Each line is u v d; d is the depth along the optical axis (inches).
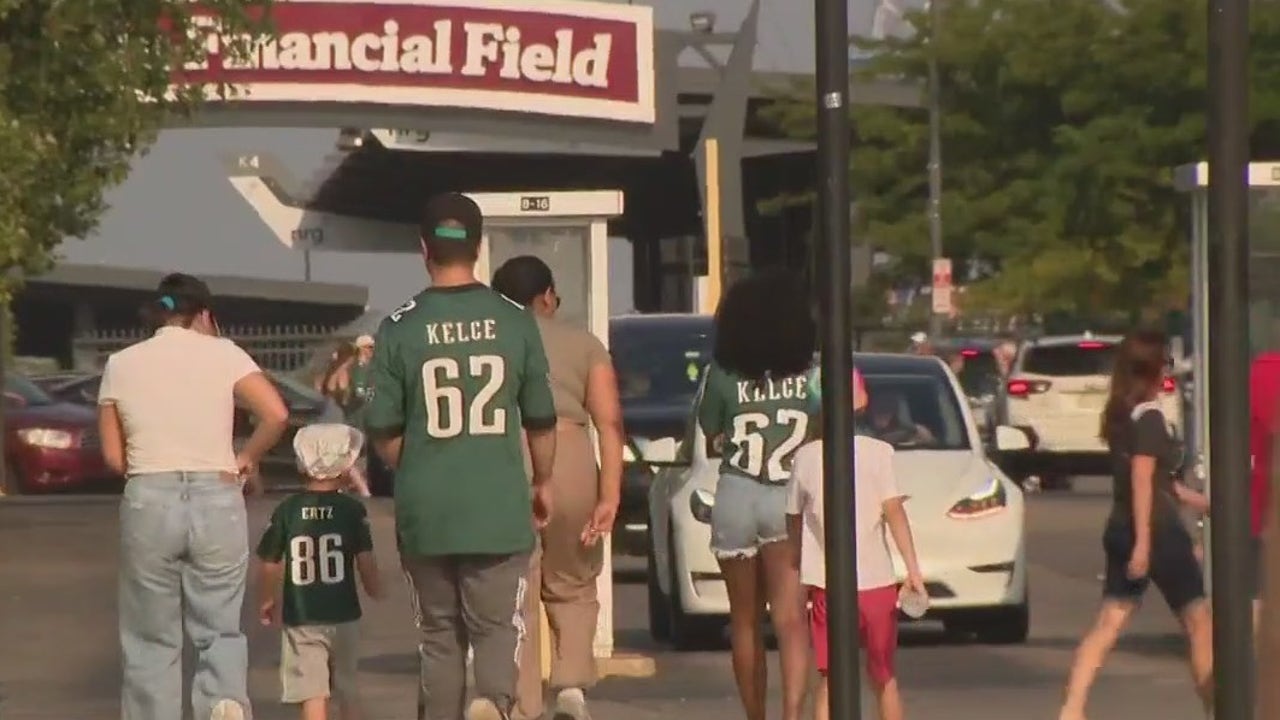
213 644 1686.8
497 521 1435.8
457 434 1435.8
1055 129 7357.3
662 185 7111.2
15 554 3624.5
